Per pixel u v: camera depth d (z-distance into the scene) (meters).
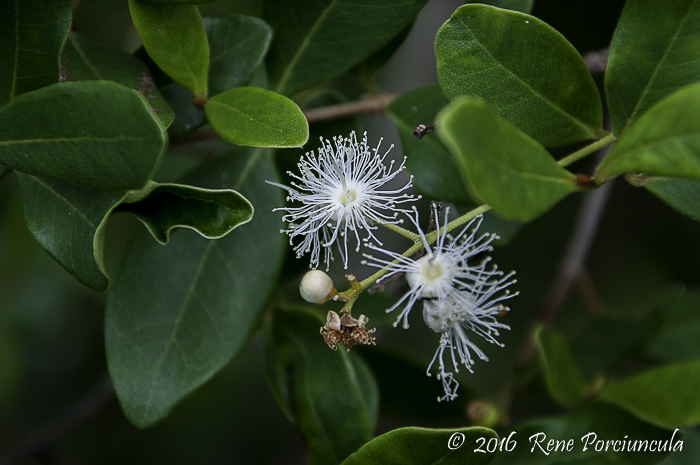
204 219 0.17
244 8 0.24
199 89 0.18
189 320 0.19
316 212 0.19
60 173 0.17
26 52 0.17
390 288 0.22
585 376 0.23
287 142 0.17
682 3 0.17
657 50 0.18
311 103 0.21
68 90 0.17
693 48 0.18
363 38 0.19
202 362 0.19
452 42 0.18
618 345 0.23
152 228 0.17
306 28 0.19
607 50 0.21
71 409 0.26
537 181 0.16
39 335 0.28
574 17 0.25
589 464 0.20
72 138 0.17
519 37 0.18
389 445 0.18
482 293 0.19
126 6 0.24
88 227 0.18
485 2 0.19
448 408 0.22
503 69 0.18
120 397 0.19
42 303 0.27
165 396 0.19
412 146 0.20
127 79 0.18
